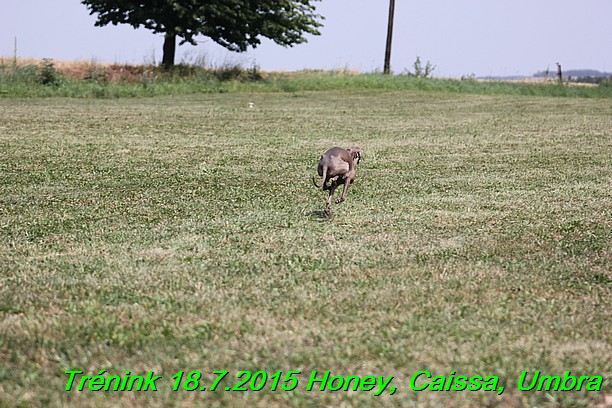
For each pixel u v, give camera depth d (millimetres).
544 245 11805
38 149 23203
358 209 14773
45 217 13773
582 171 20391
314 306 8562
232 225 13180
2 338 7559
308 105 42094
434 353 7262
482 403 6449
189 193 16500
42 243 11734
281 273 9992
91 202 15297
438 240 12109
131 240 11992
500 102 45844
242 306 8602
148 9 56500
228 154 23109
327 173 12945
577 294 9289
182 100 44219
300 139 27203
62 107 37688
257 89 52656
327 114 37000
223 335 7719
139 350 7355
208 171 19750
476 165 21422
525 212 14594
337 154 12984
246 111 37688
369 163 21625
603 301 8992
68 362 7074
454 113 38469
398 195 16500
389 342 7516
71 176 18516
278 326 7949
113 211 14406
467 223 13500
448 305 8688
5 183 17359
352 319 8180
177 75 54750
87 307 8461
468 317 8312
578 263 10672
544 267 10406
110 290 9203
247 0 57625
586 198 16250
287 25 60125
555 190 17312
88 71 53250
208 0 57219
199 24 57656
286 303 8672
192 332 7738
